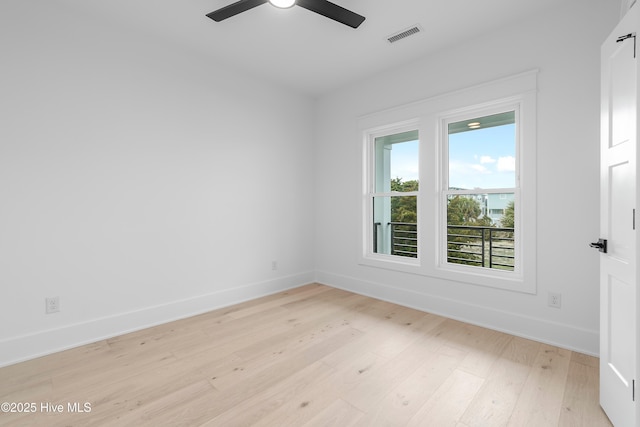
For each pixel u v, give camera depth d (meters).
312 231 4.18
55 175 2.26
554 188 2.31
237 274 3.36
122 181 2.57
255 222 3.52
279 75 3.48
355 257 3.73
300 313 3.02
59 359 2.13
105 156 2.48
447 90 2.88
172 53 2.85
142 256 2.68
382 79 3.41
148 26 2.56
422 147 3.07
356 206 3.71
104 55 2.47
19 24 2.11
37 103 2.18
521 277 2.54
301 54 3.02
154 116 2.74
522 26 2.44
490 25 2.52
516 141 2.59
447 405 1.64
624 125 1.42
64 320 2.30
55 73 2.25
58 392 1.76
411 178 3.33
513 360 2.10
